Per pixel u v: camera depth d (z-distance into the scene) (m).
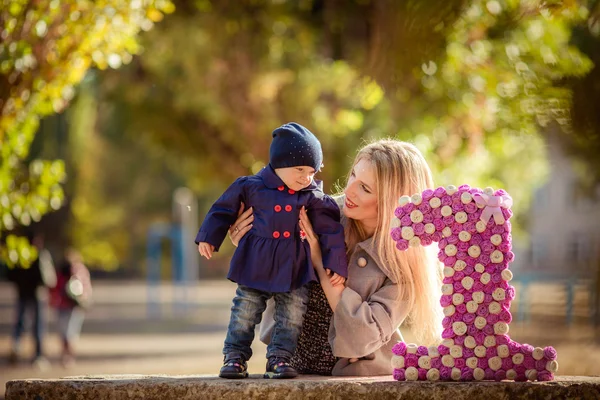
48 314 38.44
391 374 6.42
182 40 19.84
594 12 10.03
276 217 6.03
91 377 6.09
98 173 57.25
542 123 11.26
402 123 16.14
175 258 45.38
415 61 9.98
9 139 10.05
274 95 20.14
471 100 14.63
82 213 48.44
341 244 6.16
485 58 12.83
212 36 19.81
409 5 9.50
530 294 30.08
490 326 5.76
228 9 19.52
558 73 11.27
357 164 6.46
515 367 5.77
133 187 65.81
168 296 50.25
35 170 10.74
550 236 38.28
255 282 5.98
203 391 5.59
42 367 20.27
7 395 5.85
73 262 21.23
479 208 5.83
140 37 19.58
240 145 22.66
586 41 11.33
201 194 56.56
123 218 67.50
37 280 21.17
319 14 19.12
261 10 19.39
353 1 16.84
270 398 5.55
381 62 10.51
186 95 21.47
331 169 19.27
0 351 24.05
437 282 6.45
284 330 6.09
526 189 20.14
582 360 15.56
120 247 67.00
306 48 19.48
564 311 26.09
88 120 39.12
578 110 9.70
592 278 20.67
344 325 6.08
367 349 6.11
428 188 6.48
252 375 6.19
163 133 25.17
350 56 17.38
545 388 5.59
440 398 5.55
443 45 10.46
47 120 33.22
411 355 5.76
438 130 16.22
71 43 9.35
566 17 10.20
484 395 5.56
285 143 6.03
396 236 5.87
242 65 20.06
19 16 8.98
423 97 14.48
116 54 9.75
